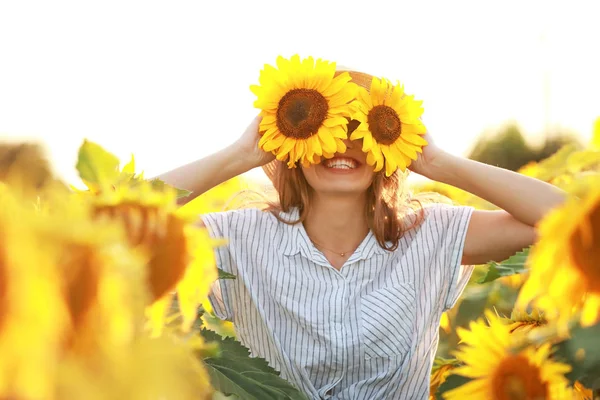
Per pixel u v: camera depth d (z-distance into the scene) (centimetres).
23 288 47
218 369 149
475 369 182
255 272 274
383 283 274
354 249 280
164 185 142
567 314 82
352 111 258
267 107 261
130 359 54
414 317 273
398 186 283
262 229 278
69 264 51
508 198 272
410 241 281
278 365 272
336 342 265
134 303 56
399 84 263
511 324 195
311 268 273
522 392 166
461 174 276
